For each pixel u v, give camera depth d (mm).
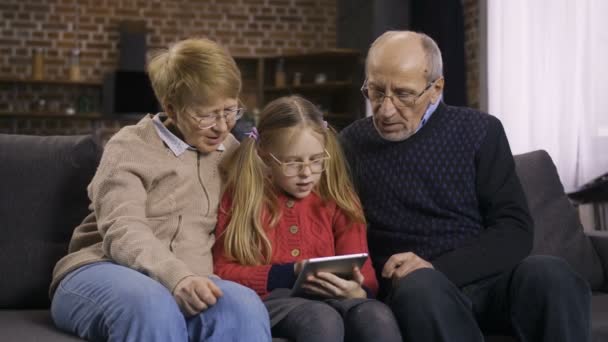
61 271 1805
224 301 1547
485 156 2055
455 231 2025
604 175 3283
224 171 1982
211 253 1904
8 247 2033
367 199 2092
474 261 1920
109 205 1747
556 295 1705
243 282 1798
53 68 8320
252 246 1880
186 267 1591
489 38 4664
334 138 2020
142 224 1712
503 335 1930
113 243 1673
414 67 1985
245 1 8656
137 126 1910
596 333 1906
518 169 2547
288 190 1950
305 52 8312
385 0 7254
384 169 2074
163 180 1864
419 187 2043
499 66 4602
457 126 2070
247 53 8648
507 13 4438
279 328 1681
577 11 3900
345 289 1719
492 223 2037
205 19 8586
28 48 8289
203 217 1891
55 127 8266
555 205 2502
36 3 8297
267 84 8594
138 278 1563
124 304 1489
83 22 8383
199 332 1559
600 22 3756
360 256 1706
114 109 8148
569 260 2414
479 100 5598
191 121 1834
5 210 2051
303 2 8773
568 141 3920
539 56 4168
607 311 2051
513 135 4395
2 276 2014
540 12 4164
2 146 2115
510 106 4410
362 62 7926
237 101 1889
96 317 1560
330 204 2002
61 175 2100
